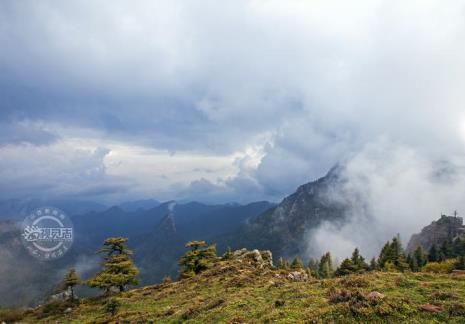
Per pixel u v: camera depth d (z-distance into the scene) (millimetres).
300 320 19891
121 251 56312
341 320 18938
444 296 21500
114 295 49500
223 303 28391
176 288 45469
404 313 19234
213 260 64750
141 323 29734
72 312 43969
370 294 21594
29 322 43375
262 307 24922
